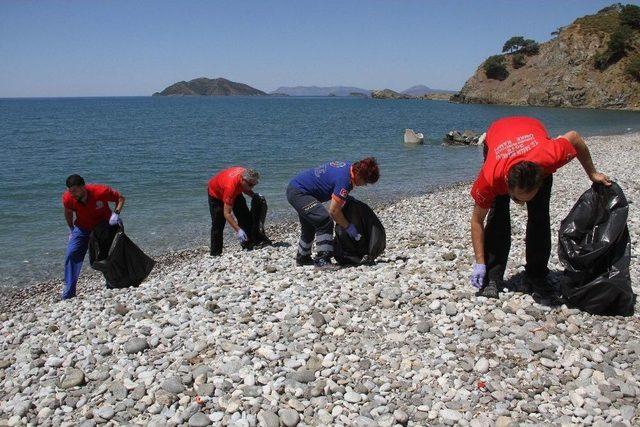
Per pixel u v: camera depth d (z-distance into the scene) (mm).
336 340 5238
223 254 10484
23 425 4305
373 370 4688
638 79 97438
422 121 67125
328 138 42312
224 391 4473
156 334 5605
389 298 5996
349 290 6402
